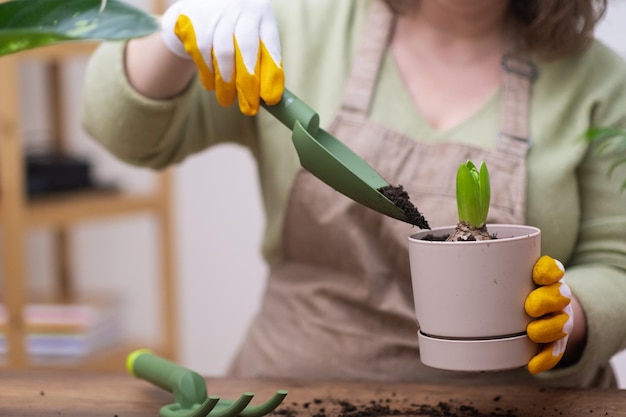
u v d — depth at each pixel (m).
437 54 1.88
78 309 3.02
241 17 1.54
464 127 1.83
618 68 1.86
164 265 3.27
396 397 1.59
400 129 1.83
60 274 3.63
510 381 1.81
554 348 1.41
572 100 1.82
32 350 2.94
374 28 1.88
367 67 1.86
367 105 1.83
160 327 3.70
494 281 1.36
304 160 1.44
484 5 1.84
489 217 1.78
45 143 3.60
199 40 1.55
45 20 1.27
